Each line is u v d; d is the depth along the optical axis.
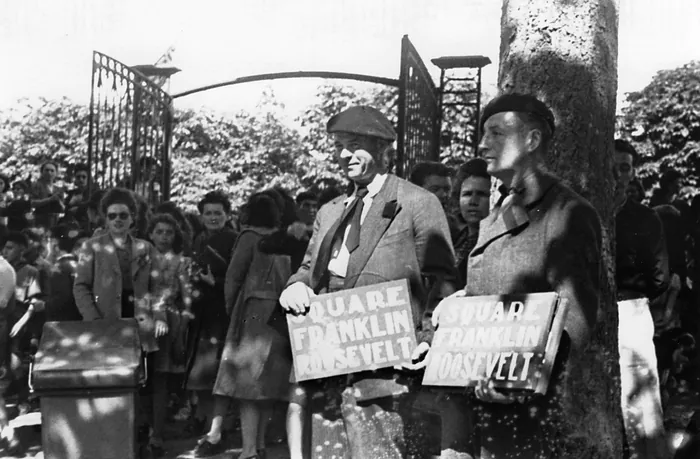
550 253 3.90
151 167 13.24
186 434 8.14
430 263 4.82
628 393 5.91
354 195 4.99
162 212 8.96
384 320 4.70
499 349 3.91
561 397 3.99
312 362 4.76
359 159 4.92
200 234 9.34
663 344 8.11
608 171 5.25
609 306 5.14
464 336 4.01
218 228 9.09
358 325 4.73
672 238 8.34
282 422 7.73
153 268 7.36
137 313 7.25
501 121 4.07
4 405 7.84
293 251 7.14
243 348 7.03
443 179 7.74
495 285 4.02
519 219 3.98
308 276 5.01
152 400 7.47
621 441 5.06
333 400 4.95
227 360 7.09
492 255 4.04
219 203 9.09
